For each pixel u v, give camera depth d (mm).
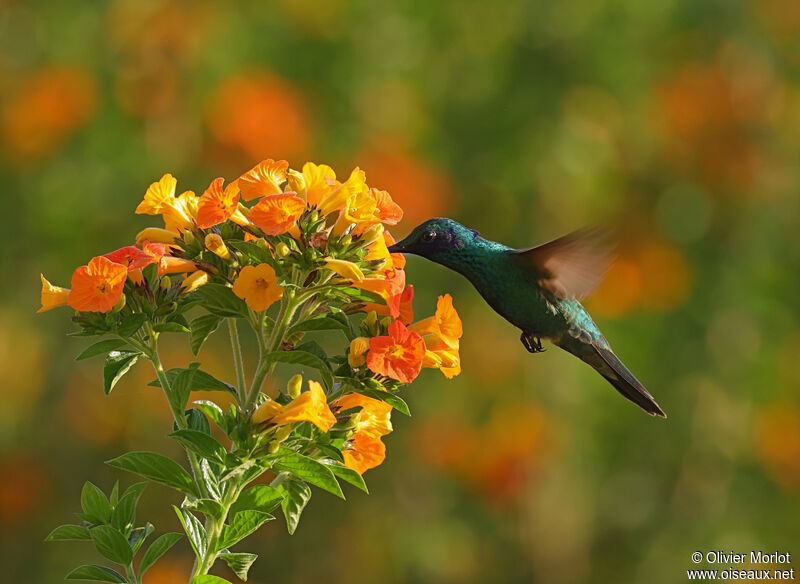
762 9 12570
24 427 12703
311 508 13023
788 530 12680
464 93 12375
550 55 12086
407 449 12625
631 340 12297
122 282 4062
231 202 4129
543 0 12094
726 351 12461
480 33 12336
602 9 12109
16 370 12617
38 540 12531
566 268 5840
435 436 12570
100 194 11789
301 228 4133
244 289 4020
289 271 4230
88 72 11875
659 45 12609
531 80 12055
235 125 11562
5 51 12180
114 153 11789
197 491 4223
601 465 12812
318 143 12016
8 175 12008
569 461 12594
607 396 12539
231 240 4199
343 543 13039
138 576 4328
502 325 12391
